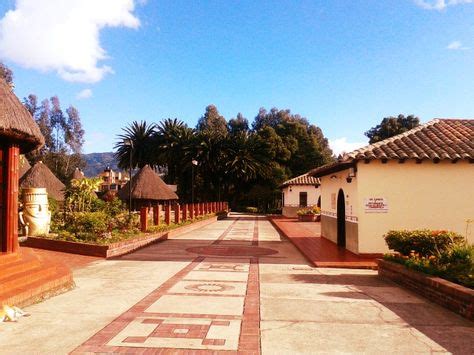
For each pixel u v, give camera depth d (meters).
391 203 13.28
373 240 13.23
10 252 8.32
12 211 8.41
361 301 7.64
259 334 5.61
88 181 19.94
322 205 20.25
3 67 43.09
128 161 62.19
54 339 5.31
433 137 14.20
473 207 13.19
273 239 20.19
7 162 8.37
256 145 56.97
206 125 83.12
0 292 6.71
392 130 50.28
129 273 10.35
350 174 13.93
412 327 6.05
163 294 7.98
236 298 7.73
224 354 4.86
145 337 5.41
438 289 7.46
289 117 81.81
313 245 16.39
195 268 11.19
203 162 55.91
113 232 15.85
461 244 9.02
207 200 60.09
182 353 4.86
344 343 5.31
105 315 6.45
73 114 66.06
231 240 19.38
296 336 5.56
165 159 57.44
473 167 13.27
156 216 20.19
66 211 19.11
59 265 9.13
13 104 8.12
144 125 61.84
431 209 13.24
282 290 8.55
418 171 13.34
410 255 9.77
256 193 58.59
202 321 6.17
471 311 6.41
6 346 5.05
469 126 15.35
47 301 7.33
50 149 64.56
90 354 4.82
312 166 64.19
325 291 8.52
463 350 5.10
